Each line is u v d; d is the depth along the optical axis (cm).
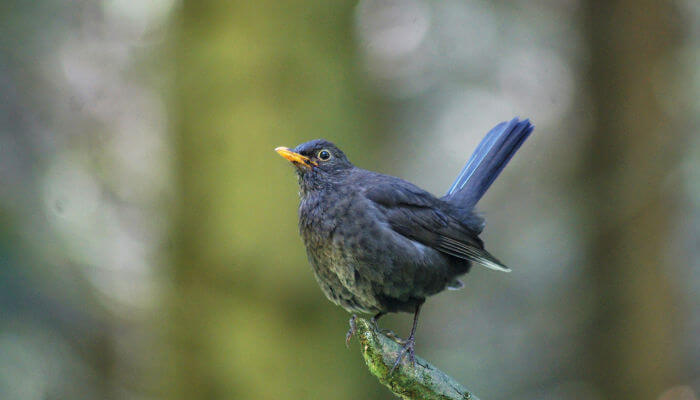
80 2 1400
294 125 1099
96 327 1180
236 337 1070
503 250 1602
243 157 1095
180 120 1136
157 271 1213
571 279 1521
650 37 1454
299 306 1074
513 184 1661
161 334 1135
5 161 1305
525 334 1509
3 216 1163
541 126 1642
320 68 1112
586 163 1515
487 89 1631
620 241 1436
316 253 754
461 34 1619
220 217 1094
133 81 1455
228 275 1083
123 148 1445
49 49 1391
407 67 1614
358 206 736
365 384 1095
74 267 1203
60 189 1318
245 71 1099
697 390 1416
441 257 775
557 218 1581
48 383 1045
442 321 1567
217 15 1117
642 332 1416
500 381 1438
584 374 1450
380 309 764
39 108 1397
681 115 1425
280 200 1090
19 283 1103
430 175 1616
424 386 538
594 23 1509
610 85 1484
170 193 1160
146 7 1391
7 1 1330
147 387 1142
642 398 1409
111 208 1376
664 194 1414
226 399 1074
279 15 1106
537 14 1609
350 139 1129
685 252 1448
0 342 1043
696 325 1459
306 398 1058
